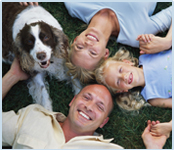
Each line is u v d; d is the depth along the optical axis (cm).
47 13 246
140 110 272
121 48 286
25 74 250
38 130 216
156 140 244
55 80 275
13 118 225
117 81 243
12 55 251
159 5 287
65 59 252
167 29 280
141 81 261
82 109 226
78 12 279
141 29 267
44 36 201
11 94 268
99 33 238
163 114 267
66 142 232
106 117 247
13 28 228
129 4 256
